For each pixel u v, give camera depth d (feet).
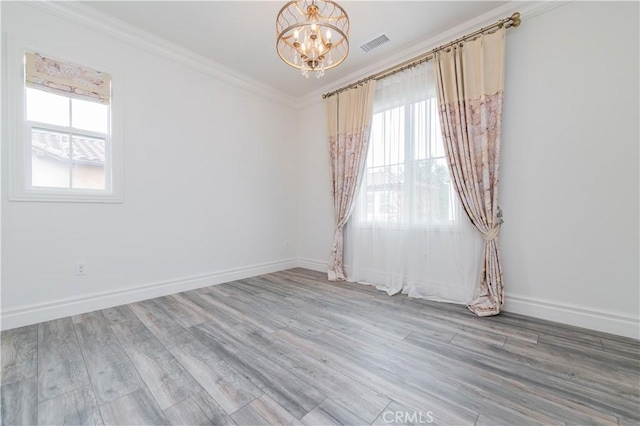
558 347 6.09
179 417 4.04
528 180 7.84
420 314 8.06
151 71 9.52
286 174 14.35
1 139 6.93
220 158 11.53
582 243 7.13
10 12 7.05
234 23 8.72
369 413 4.12
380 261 11.07
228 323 7.40
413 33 9.18
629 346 6.11
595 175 6.95
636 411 4.18
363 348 6.07
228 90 11.78
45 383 4.81
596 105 6.92
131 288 9.07
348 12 8.13
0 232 6.93
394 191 10.56
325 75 12.16
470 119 8.46
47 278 7.57
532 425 3.90
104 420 3.99
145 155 9.39
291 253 14.64
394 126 10.59
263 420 3.98
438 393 4.58
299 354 5.81
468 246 8.72
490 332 6.84
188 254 10.53
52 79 7.64
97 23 8.29
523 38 7.87
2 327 6.88
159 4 7.88
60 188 7.88
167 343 6.26
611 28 6.73
